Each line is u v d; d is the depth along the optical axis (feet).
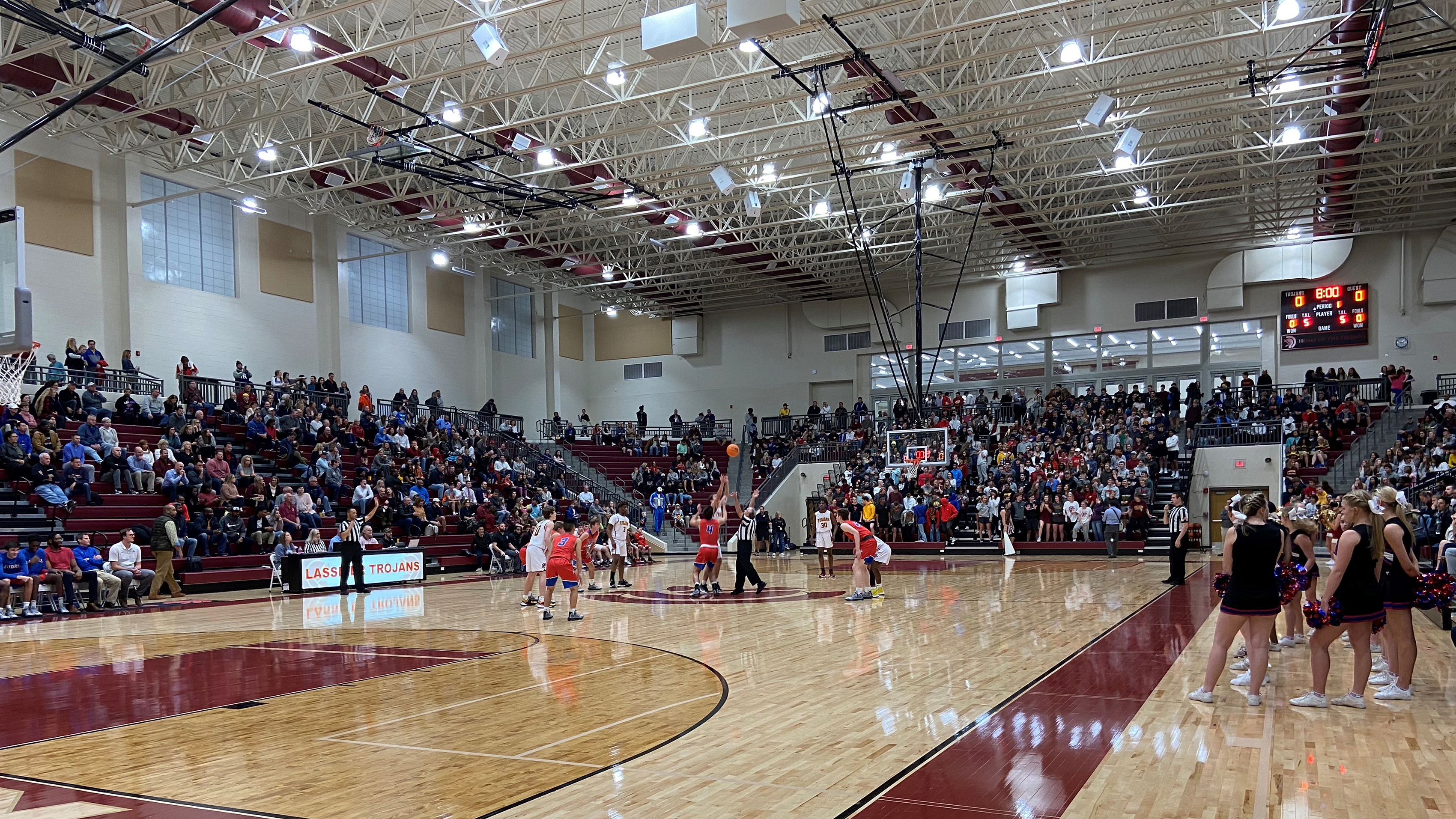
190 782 17.48
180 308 82.48
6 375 58.49
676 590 58.65
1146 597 48.19
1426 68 62.39
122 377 74.23
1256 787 16.05
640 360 141.28
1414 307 102.73
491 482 91.50
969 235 104.88
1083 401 112.98
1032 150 79.87
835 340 131.64
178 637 39.32
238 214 88.69
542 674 28.86
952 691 24.88
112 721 23.02
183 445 67.10
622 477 116.98
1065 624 38.14
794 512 110.73
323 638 38.27
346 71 60.39
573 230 102.32
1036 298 120.26
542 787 16.80
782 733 20.63
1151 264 115.85
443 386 112.37
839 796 15.99
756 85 72.43
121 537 59.00
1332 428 97.09
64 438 65.82
